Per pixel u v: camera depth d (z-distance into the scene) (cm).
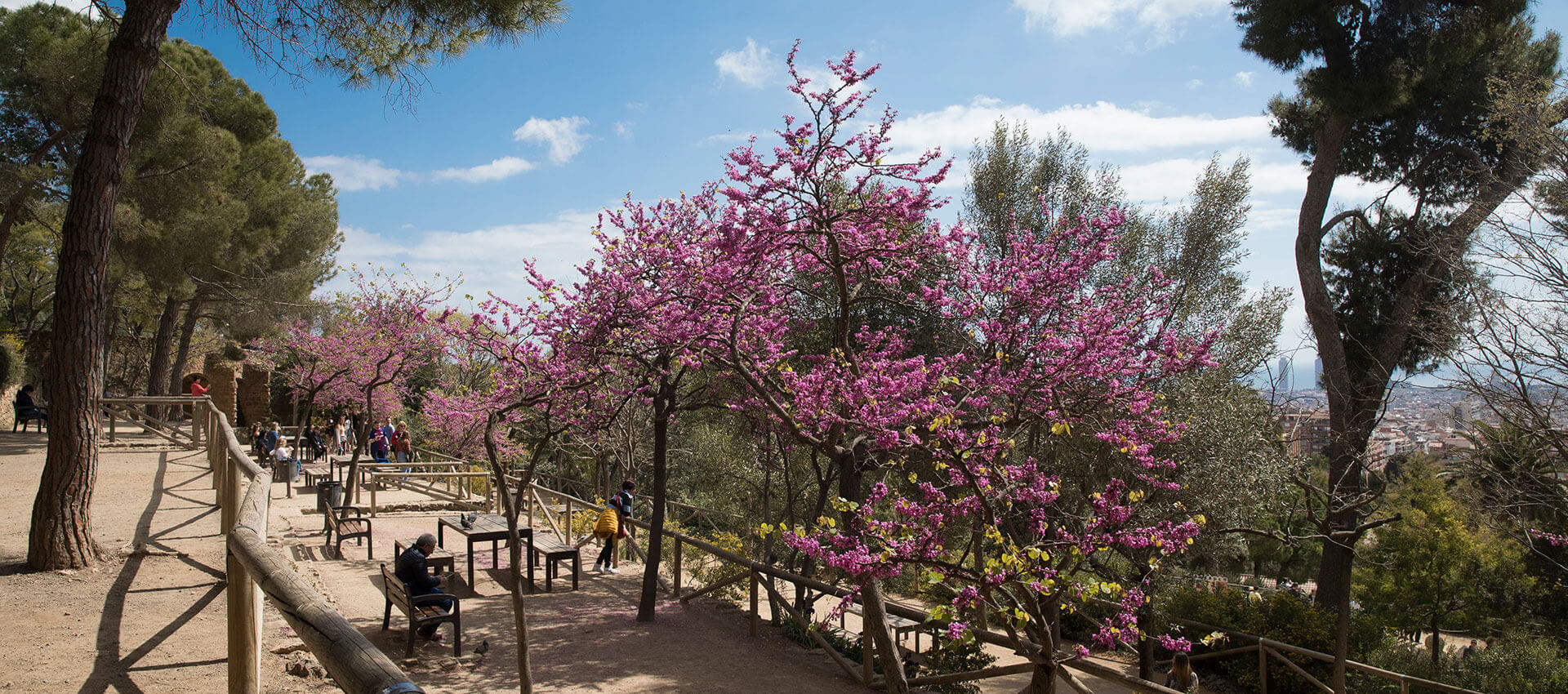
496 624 886
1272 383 1205
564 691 706
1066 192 1477
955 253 886
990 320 890
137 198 1591
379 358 1969
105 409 1539
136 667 432
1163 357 859
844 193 876
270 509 1373
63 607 532
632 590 1100
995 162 1504
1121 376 849
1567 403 997
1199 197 1451
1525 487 1088
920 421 649
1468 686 1298
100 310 652
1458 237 1297
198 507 923
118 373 3019
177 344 3234
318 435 2228
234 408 2731
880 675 805
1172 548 552
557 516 1564
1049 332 846
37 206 1556
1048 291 878
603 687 723
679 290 837
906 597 1484
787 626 973
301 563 983
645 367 880
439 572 929
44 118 1620
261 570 255
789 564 1237
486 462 1648
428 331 1500
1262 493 1235
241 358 3288
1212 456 1170
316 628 192
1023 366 849
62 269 631
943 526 573
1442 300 1202
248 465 543
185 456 1439
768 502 1288
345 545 1148
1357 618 1291
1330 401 1532
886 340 1022
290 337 2281
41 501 624
